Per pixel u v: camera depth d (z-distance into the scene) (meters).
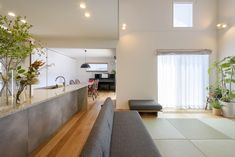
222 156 2.57
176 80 6.16
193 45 6.08
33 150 2.64
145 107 5.05
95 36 6.03
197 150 2.77
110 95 9.91
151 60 6.13
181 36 6.07
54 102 3.52
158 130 3.76
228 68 5.34
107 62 13.00
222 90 5.37
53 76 8.25
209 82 6.10
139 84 6.16
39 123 2.84
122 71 6.16
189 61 6.14
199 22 6.05
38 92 3.33
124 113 3.49
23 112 2.34
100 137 1.43
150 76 6.14
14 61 2.17
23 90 2.29
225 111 5.00
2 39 1.88
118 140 2.07
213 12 5.99
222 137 3.33
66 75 10.65
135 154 1.71
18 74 2.22
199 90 6.15
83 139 3.36
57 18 4.73
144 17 6.02
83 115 5.18
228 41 5.48
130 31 6.12
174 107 6.18
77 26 5.16
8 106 1.99
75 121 4.55
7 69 2.09
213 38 6.07
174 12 6.18
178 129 3.83
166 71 6.15
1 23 1.92
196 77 6.15
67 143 3.16
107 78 12.62
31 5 4.15
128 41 6.12
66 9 4.32
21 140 2.29
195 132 3.62
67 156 2.69
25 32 2.04
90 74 13.09
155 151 1.79
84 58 12.98
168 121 4.51
